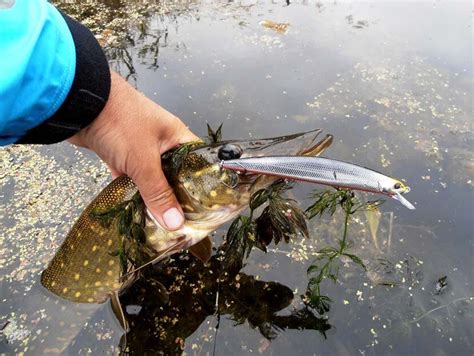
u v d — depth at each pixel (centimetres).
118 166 32
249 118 61
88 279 41
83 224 40
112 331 41
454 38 80
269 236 37
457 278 42
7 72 19
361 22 85
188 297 42
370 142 57
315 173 26
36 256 47
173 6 93
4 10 20
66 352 40
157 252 39
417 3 95
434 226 47
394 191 23
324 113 62
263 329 40
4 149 60
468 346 38
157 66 73
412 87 67
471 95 65
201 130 59
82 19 87
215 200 36
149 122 32
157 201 35
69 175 56
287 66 72
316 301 40
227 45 78
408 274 43
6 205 53
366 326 39
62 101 23
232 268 44
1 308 42
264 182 34
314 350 38
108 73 26
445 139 57
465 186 51
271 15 88
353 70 71
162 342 40
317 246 46
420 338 38
